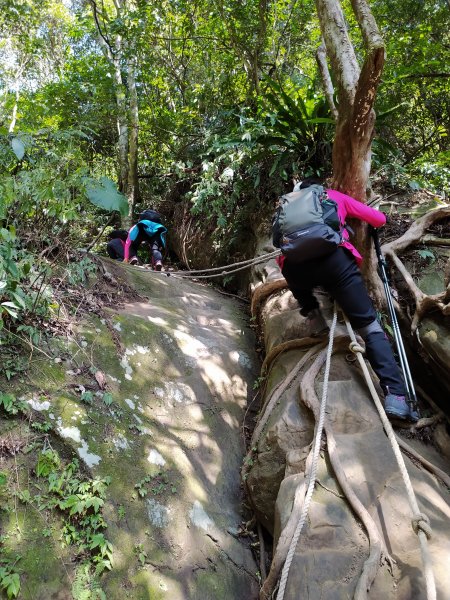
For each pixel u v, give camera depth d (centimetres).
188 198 712
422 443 278
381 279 345
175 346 372
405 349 330
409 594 183
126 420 289
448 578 185
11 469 232
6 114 488
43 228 361
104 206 321
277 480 276
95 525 231
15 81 790
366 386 295
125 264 512
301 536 214
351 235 334
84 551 224
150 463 277
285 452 277
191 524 266
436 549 198
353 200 318
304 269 303
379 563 197
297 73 801
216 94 818
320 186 315
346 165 329
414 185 478
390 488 230
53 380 280
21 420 250
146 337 360
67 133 338
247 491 296
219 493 299
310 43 835
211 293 576
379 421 273
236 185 599
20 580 203
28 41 797
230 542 274
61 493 234
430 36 796
